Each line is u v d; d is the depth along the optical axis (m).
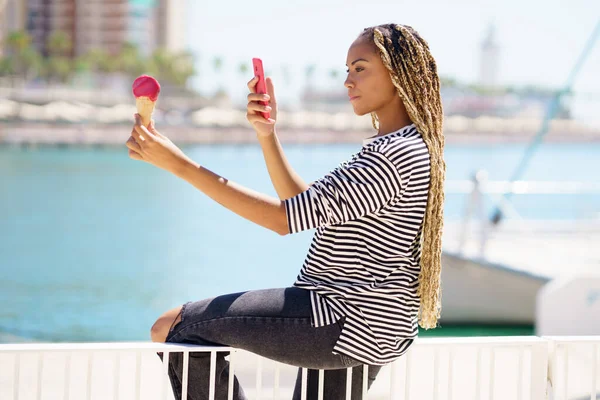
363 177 1.80
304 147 94.25
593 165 55.19
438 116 1.95
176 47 134.75
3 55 109.00
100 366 4.13
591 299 6.03
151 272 14.44
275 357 1.92
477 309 8.08
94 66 102.44
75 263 15.46
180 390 2.01
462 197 23.66
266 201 1.78
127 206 26.95
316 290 1.90
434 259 1.89
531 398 2.31
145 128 1.79
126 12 123.88
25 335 9.41
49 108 83.62
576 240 9.63
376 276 1.87
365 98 1.97
